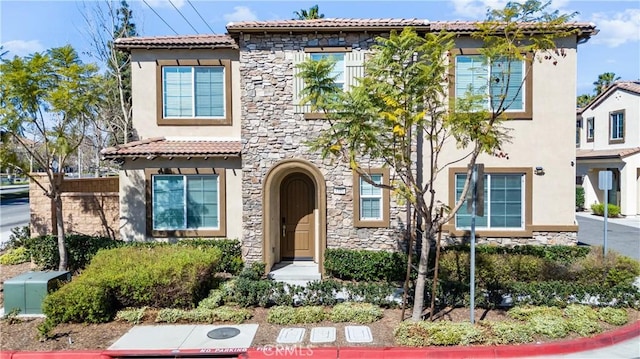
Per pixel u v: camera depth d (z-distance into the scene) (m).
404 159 9.50
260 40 14.65
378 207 14.76
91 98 14.31
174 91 16.58
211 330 9.70
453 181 15.37
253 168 14.71
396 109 8.86
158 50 16.42
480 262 12.73
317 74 9.95
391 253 13.73
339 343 8.88
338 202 14.66
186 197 15.80
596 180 32.44
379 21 14.45
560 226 15.34
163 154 14.98
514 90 15.34
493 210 15.49
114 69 30.02
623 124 30.14
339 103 9.22
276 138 14.65
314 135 14.57
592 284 11.73
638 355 8.60
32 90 13.28
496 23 9.94
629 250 18.36
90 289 10.17
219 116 16.59
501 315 10.40
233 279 13.03
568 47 15.22
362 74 14.45
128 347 8.87
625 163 28.86
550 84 15.30
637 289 11.13
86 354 8.59
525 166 15.38
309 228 16.00
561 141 15.36
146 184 15.70
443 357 8.48
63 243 14.24
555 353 8.69
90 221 16.31
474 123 9.35
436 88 9.43
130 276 10.66
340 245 14.69
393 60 9.24
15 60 13.14
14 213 33.50
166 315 10.27
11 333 9.70
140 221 15.79
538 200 15.43
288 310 10.39
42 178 16.31
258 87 14.66
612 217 28.91
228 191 15.78
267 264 14.54
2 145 13.94
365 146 9.69
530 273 12.36
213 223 15.91
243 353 8.56
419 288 9.82
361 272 13.58
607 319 9.99
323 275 14.20
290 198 15.98
